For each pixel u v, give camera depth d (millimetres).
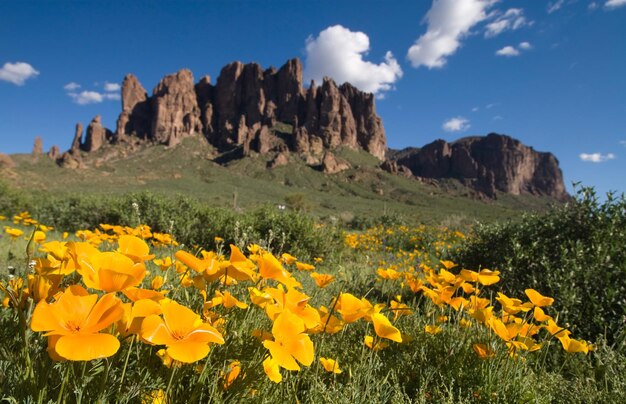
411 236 13547
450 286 2625
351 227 23797
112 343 807
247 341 1720
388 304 3434
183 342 938
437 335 2719
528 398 2158
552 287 4215
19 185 66062
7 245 5727
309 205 54250
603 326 3748
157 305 1020
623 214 5004
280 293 1500
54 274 1220
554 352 3355
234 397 1413
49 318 829
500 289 4746
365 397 1774
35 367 1142
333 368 1914
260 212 10594
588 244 4941
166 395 1242
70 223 12258
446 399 2035
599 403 2355
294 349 1246
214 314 1670
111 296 916
